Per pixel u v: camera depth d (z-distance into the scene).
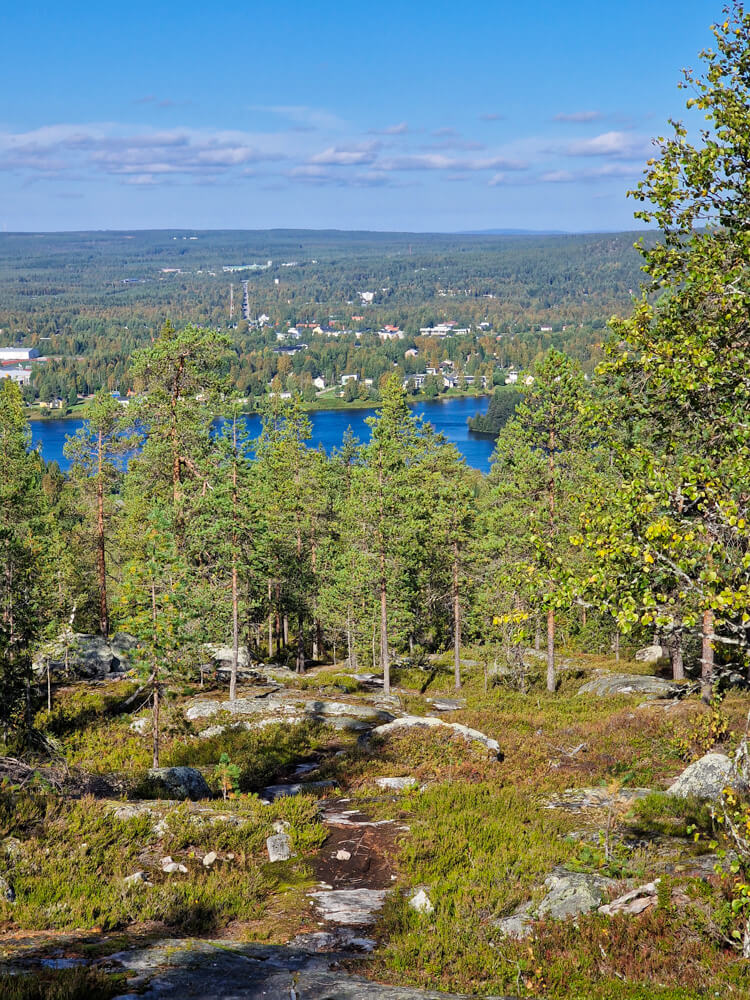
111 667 44.72
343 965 10.79
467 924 12.13
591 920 11.36
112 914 12.37
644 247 13.34
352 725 31.39
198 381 43.59
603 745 25.00
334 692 40.38
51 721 31.80
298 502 58.50
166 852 15.56
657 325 13.06
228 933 12.25
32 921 11.95
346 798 20.95
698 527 9.73
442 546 48.84
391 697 39.00
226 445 38.03
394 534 43.00
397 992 9.41
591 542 10.55
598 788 20.31
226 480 38.59
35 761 19.80
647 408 13.11
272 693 38.72
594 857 14.16
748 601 9.00
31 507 48.47
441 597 52.38
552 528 37.16
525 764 23.88
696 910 10.89
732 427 11.16
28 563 32.22
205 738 29.38
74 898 12.99
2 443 53.47
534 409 39.81
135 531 51.59
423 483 64.44
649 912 11.09
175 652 22.16
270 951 11.02
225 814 17.67
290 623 70.81
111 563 60.81
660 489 10.39
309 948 11.56
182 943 11.05
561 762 23.91
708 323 12.00
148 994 9.22
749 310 11.65
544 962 10.50
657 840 15.06
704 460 10.66
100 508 52.78
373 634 56.88
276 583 58.06
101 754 27.55
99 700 36.72
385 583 44.25
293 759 26.97
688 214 12.77
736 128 12.09
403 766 24.25
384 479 44.09
